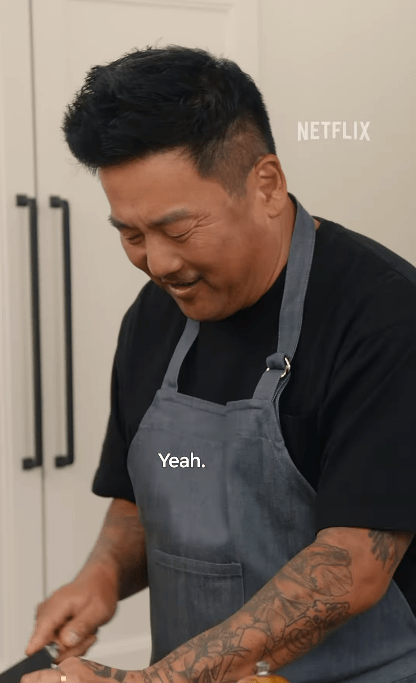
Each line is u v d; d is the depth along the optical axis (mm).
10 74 2105
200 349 1110
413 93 2537
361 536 902
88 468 2312
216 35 2287
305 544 1007
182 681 872
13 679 1005
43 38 2137
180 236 872
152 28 2232
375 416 920
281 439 996
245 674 878
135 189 852
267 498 1013
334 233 1057
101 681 890
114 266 2287
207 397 1093
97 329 2287
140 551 1214
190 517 1063
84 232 2242
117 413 1229
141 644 2424
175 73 844
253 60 2318
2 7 2082
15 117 2123
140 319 1203
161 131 824
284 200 961
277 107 2395
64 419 2262
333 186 2482
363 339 954
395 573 1023
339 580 884
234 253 914
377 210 2545
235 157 882
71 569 2311
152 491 1104
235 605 1043
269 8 2354
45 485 2256
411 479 902
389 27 2484
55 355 2230
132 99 825
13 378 2186
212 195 867
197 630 1074
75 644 1083
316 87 2428
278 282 1033
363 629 1005
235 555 1032
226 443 1042
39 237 2184
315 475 1008
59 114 2172
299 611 877
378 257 1018
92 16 2182
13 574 2238
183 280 917
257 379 1051
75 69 2182
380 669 1008
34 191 2168
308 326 1005
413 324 945
